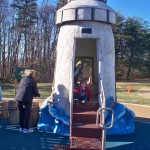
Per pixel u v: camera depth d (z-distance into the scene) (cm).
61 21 1119
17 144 891
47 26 5538
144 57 5194
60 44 1134
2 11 5338
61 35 1140
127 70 5109
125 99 2130
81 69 1197
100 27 1098
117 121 1055
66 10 1102
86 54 1258
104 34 1103
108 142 947
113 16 1121
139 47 5006
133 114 1111
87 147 796
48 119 1066
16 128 1079
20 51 5347
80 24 1091
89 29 1080
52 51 5384
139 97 2309
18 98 994
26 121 1012
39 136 984
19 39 5291
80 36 1083
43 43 5431
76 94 1061
